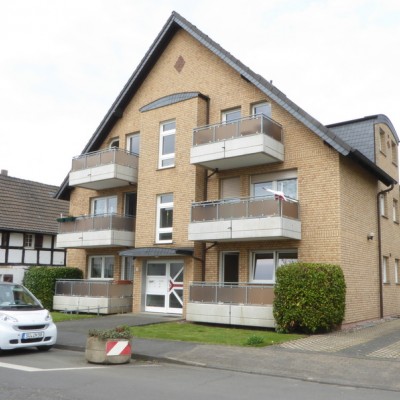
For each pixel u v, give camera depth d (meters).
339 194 16.70
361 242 18.14
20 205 31.34
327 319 14.74
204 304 17.19
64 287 22.42
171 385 8.51
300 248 17.14
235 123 17.89
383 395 8.12
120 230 21.66
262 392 8.16
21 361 10.72
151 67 22.50
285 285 15.12
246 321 16.17
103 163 22.03
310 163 17.45
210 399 7.51
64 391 7.77
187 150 19.86
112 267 23.30
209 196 19.61
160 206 20.64
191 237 18.05
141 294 20.48
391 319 19.41
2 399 7.19
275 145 17.69
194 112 19.86
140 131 21.61
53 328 12.35
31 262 30.30
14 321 11.63
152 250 19.08
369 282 18.59
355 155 16.66
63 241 23.09
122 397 7.49
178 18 21.17
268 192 18.48
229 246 18.62
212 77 20.41
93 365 10.52
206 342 13.05
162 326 16.52
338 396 7.99
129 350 11.02
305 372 9.82
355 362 10.51
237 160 18.14
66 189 25.19
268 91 18.11
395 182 20.42
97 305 20.83
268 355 11.33
